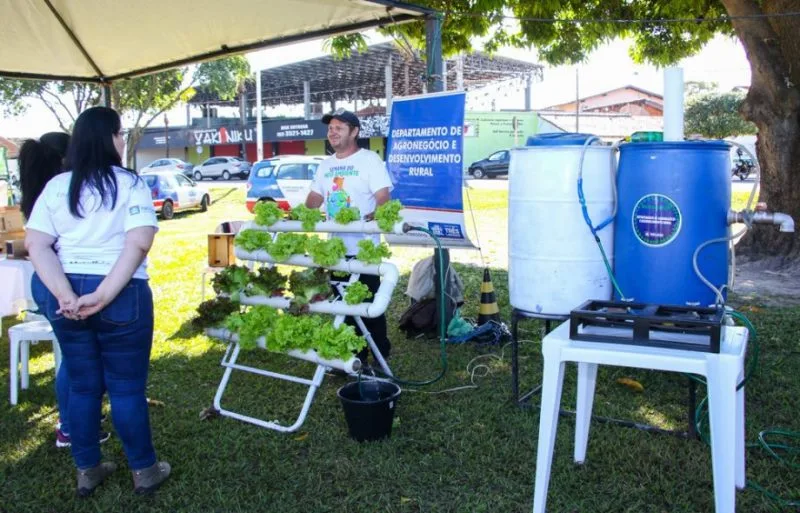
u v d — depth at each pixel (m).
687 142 3.21
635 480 3.13
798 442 3.46
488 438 3.62
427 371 4.79
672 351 2.45
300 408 4.15
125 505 3.04
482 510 2.91
